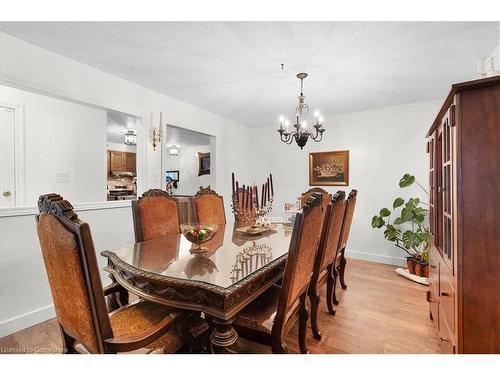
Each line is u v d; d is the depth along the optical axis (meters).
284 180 4.67
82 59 2.31
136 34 1.92
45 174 3.21
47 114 3.22
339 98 3.32
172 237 2.20
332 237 1.96
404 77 2.64
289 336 1.93
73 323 1.03
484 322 1.10
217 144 4.17
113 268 1.61
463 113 1.14
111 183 6.70
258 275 1.34
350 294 2.66
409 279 3.05
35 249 2.14
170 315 1.18
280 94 3.18
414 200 3.16
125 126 4.82
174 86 2.94
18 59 1.98
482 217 1.11
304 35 1.89
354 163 3.97
